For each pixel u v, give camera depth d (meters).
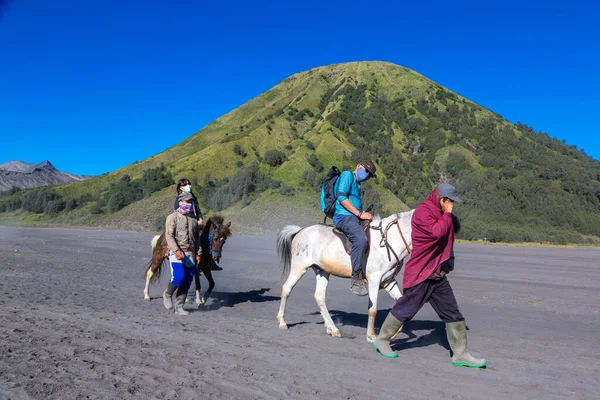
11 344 5.63
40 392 4.25
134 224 75.31
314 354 6.23
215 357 5.77
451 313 6.02
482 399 4.77
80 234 45.91
